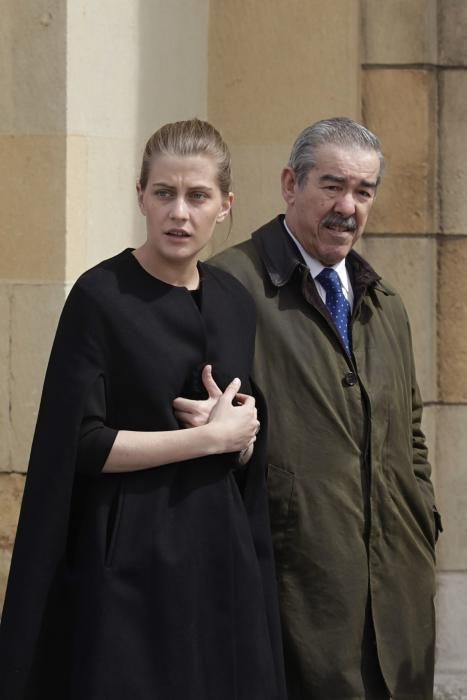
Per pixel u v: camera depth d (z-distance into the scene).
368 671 5.37
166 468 4.70
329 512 5.24
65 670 4.74
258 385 5.24
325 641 5.21
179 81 7.33
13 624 4.61
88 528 4.68
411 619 5.46
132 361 4.64
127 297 4.70
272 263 5.41
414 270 7.77
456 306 7.88
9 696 4.63
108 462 4.62
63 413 4.60
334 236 5.37
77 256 6.44
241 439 4.75
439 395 7.94
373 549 5.35
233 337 4.91
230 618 4.72
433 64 7.73
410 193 7.74
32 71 6.31
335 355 5.35
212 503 4.76
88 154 6.49
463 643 7.96
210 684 4.68
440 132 7.78
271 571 5.00
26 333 6.41
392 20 7.67
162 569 4.61
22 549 4.63
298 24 7.54
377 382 5.43
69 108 6.30
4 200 6.38
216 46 7.64
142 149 6.98
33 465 4.66
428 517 5.63
